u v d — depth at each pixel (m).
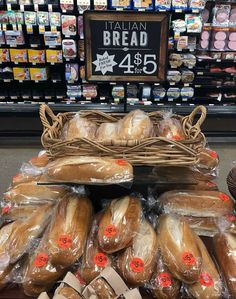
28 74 3.29
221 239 1.08
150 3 2.96
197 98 3.47
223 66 3.37
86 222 1.07
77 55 3.22
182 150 1.02
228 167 3.02
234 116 3.40
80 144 1.06
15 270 1.02
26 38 3.19
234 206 1.26
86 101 3.44
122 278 0.96
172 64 3.24
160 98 3.41
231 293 0.94
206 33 3.18
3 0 2.94
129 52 1.54
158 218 1.15
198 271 0.93
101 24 1.48
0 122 3.42
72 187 1.22
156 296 0.96
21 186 1.22
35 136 3.52
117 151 1.03
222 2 3.08
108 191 1.27
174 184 1.19
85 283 0.96
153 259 0.98
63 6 2.93
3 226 1.16
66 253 0.95
